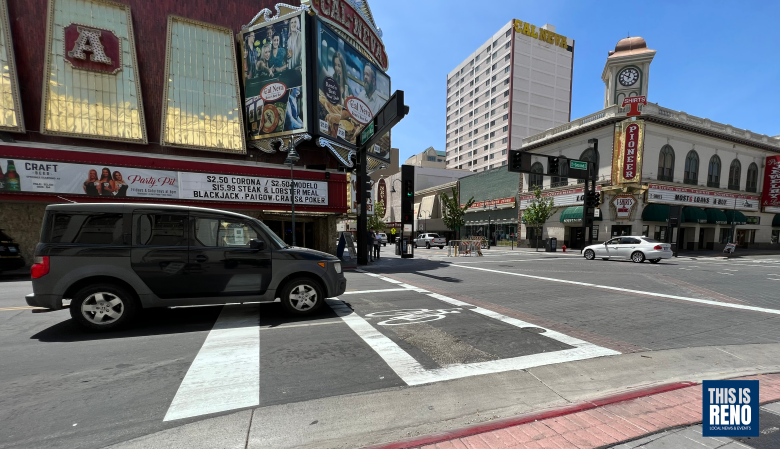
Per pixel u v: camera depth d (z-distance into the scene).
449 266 14.66
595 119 26.52
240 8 16.38
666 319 5.62
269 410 2.67
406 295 7.68
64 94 12.96
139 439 2.29
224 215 5.36
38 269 4.54
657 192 24.27
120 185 13.45
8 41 12.30
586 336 4.66
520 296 7.61
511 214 35.44
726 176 28.31
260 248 5.34
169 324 5.18
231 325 5.14
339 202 17.41
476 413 2.60
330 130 16.38
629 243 16.92
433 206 50.91
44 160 12.49
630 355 3.89
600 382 3.17
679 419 2.46
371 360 3.75
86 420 2.53
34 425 2.46
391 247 39.50
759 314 6.00
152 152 14.40
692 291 8.35
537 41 72.38
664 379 3.23
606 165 25.70
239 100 15.64
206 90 15.11
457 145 90.50
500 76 73.69
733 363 3.67
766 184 30.31
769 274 11.83
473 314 5.90
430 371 3.44
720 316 5.85
